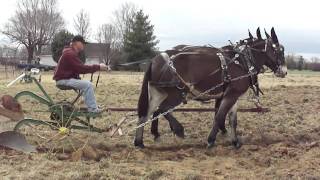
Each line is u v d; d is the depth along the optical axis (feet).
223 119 34.35
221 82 34.32
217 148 34.37
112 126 33.50
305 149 34.32
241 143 35.55
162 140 37.19
